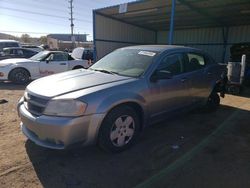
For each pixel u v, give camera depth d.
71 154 3.53
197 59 5.20
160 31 19.19
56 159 3.38
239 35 15.43
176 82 4.35
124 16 14.02
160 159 3.49
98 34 13.76
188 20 14.51
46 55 10.38
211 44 16.81
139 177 3.02
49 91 3.24
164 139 4.20
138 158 3.49
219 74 5.83
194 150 3.79
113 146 3.47
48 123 2.99
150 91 3.83
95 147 3.74
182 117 5.47
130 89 3.55
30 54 14.63
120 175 3.05
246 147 3.94
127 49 4.78
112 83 3.52
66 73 4.21
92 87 3.34
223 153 3.71
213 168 3.27
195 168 3.26
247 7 11.05
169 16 13.66
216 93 5.90
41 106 3.15
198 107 5.41
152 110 3.96
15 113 5.48
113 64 4.45
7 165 3.19
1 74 9.39
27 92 3.53
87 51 13.84
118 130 3.49
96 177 3.00
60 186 2.80
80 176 3.01
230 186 2.87
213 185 2.88
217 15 12.91
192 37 17.73
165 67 4.23
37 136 3.29
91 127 3.12
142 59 4.22
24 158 3.38
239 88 8.45
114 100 3.29
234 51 11.38
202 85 5.15
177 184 2.89
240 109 6.32
